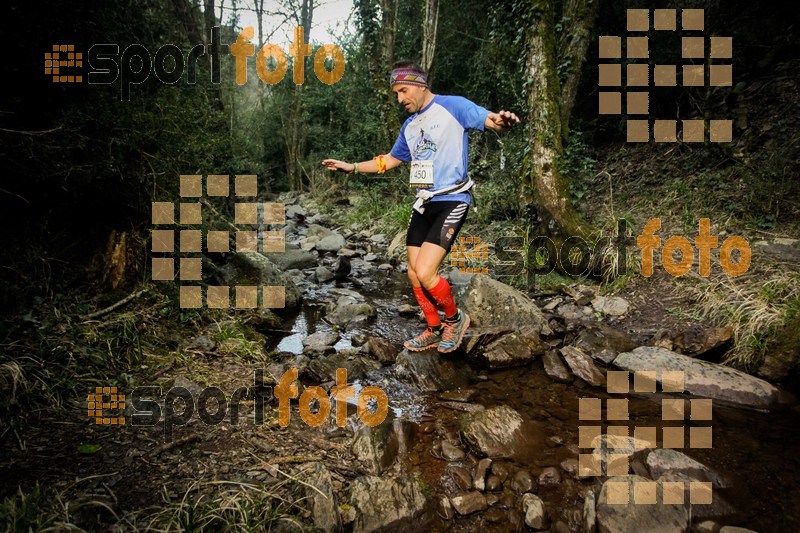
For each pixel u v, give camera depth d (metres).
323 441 2.11
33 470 1.73
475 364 3.08
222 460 1.91
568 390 2.75
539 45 4.70
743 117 5.59
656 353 2.97
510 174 6.43
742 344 2.98
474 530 1.66
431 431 2.29
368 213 8.53
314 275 5.29
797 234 4.20
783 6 5.81
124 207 3.34
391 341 3.45
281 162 14.47
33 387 2.13
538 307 3.92
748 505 1.77
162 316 3.13
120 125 3.17
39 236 2.94
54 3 2.80
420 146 2.75
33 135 2.71
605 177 6.89
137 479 1.75
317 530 1.55
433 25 8.44
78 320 2.70
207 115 4.59
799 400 2.57
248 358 2.93
